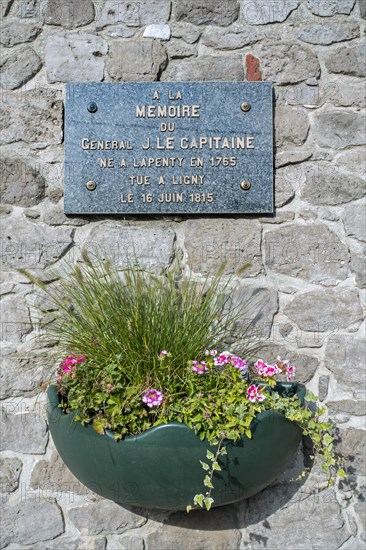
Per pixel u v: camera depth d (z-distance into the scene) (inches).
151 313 83.3
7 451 92.4
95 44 97.3
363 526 91.7
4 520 91.0
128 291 87.6
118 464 76.4
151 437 75.0
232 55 97.4
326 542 91.3
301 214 96.1
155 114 95.3
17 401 93.0
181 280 94.4
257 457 77.6
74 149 95.0
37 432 92.5
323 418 93.5
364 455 93.0
